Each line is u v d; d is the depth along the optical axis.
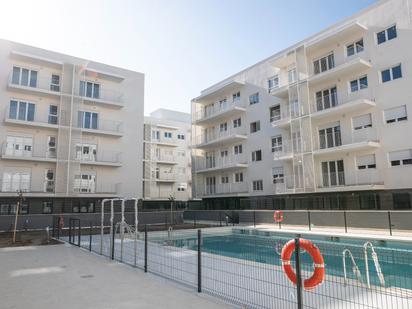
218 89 33.59
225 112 32.19
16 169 26.33
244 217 26.94
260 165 29.58
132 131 32.47
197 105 38.41
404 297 5.03
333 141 23.00
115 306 5.60
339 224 20.58
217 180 34.47
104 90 31.47
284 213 24.08
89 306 5.62
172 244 15.80
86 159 29.81
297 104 25.52
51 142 28.09
